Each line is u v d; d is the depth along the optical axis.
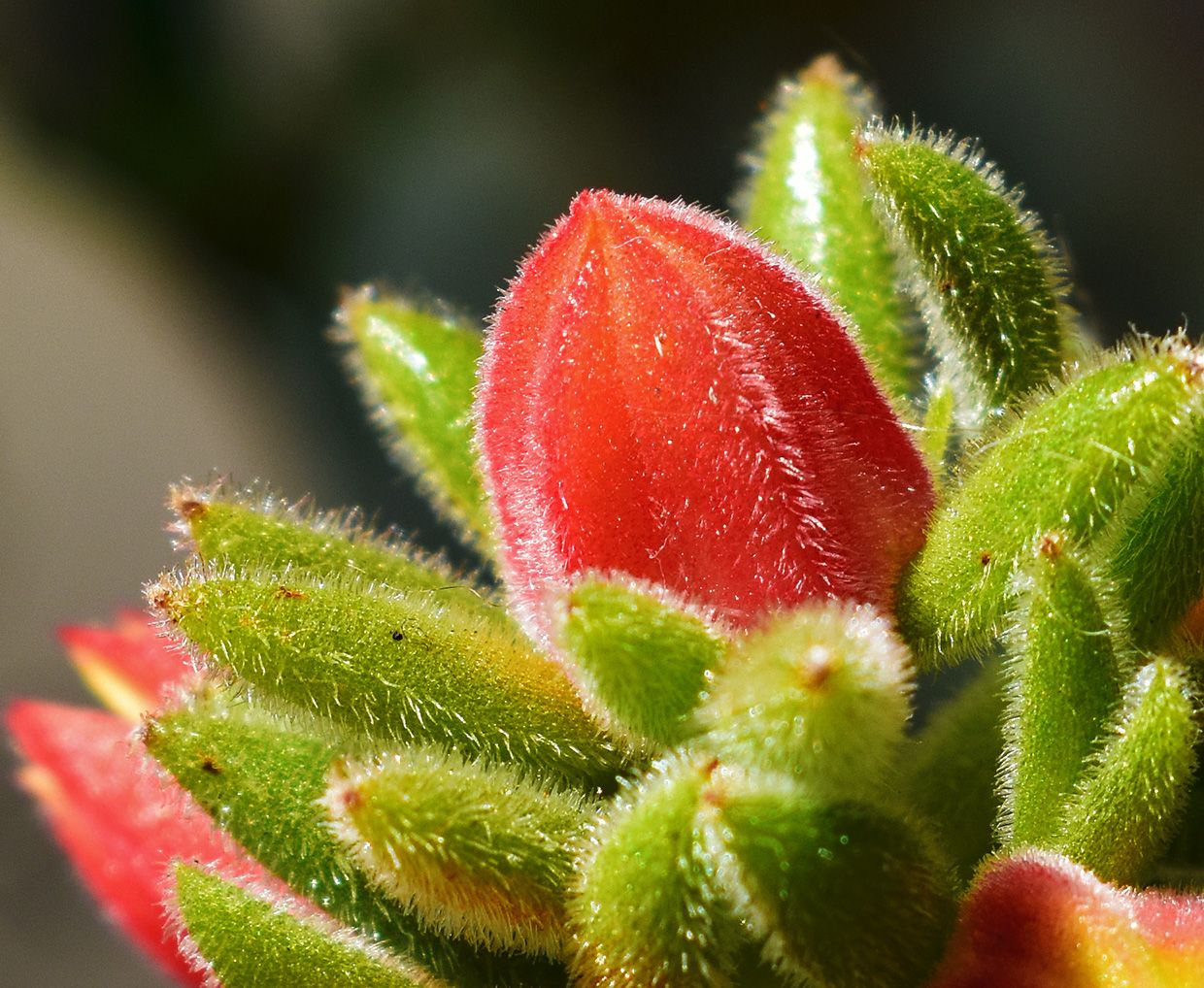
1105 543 0.09
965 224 0.09
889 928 0.08
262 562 0.09
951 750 0.09
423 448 0.10
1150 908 0.08
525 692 0.09
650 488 0.08
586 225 0.09
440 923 0.09
